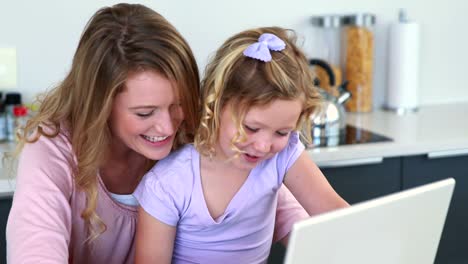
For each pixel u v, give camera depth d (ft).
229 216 4.28
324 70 8.79
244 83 3.75
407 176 7.47
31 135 4.27
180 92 3.94
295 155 4.51
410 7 9.36
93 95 3.95
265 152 3.81
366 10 9.18
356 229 2.96
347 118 8.72
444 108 9.44
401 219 3.18
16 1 7.64
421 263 3.51
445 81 9.80
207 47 8.52
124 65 3.78
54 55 7.91
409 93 9.10
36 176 4.00
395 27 8.97
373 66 9.37
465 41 9.73
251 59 3.83
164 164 4.30
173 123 4.03
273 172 4.42
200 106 4.16
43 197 3.92
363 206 2.95
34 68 7.86
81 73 3.99
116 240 4.53
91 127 4.00
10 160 6.24
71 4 7.84
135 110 3.88
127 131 3.99
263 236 4.51
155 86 3.81
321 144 7.26
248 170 4.33
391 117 8.79
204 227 4.27
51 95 4.38
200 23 8.42
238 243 4.39
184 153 4.31
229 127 3.84
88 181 4.16
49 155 4.13
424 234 3.40
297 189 4.53
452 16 9.59
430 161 7.53
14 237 3.74
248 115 3.75
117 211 4.44
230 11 8.52
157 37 3.88
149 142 4.03
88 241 4.43
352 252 3.02
